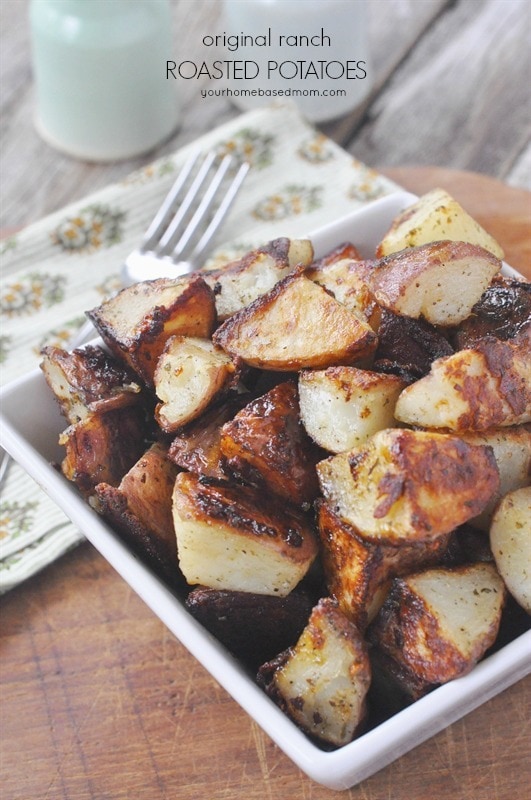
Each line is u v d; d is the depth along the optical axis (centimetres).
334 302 42
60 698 48
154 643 49
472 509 38
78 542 51
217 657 39
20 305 61
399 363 43
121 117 74
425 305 43
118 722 47
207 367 42
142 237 64
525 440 41
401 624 39
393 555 39
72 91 73
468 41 84
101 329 45
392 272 43
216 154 67
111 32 70
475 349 40
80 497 43
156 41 72
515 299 44
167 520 42
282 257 46
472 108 80
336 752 37
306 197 66
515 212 63
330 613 39
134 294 46
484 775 45
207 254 63
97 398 44
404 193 52
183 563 40
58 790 45
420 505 37
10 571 50
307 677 39
